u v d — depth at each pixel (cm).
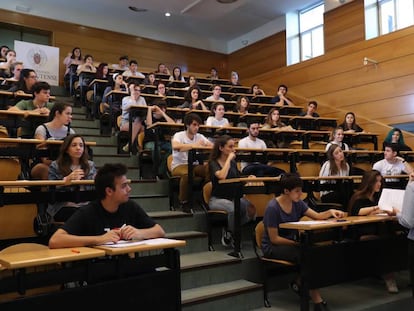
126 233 214
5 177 299
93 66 812
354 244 304
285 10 979
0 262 172
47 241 265
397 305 321
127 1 858
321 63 854
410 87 687
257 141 479
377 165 484
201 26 1080
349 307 302
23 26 918
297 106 855
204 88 892
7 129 372
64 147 292
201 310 279
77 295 183
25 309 171
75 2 948
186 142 430
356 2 805
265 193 352
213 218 371
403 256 332
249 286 305
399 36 709
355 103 776
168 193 443
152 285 205
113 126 589
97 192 225
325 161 464
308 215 323
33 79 474
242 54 1132
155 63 1078
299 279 297
